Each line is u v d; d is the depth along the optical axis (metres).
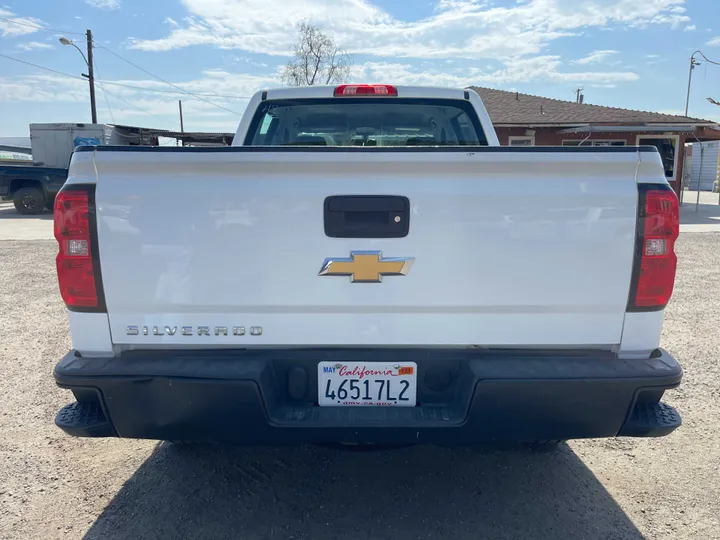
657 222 2.41
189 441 2.53
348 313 2.46
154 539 2.75
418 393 2.52
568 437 2.48
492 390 2.36
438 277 2.42
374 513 2.95
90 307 2.47
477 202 2.38
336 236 2.39
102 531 2.81
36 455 3.56
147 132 26.72
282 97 4.17
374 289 2.43
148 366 2.42
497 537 2.76
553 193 2.39
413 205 2.38
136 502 3.05
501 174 2.38
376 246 2.40
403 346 2.50
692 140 25.89
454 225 2.39
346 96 4.16
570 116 23.27
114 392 2.41
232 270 2.42
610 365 2.43
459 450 3.62
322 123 4.41
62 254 2.44
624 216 2.41
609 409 2.41
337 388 2.50
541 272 2.42
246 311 2.46
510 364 2.43
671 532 2.81
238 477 3.30
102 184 2.40
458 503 3.05
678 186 23.05
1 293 8.19
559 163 2.37
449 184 2.38
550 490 3.18
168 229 2.40
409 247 2.40
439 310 2.46
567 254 2.42
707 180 39.62
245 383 2.35
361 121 4.40
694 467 3.43
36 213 20.77
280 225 2.39
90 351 2.52
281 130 4.41
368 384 2.50
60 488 3.20
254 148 2.35
